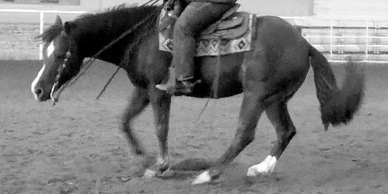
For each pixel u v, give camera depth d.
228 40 5.90
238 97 12.42
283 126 6.26
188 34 5.86
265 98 5.91
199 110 10.85
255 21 5.95
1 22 20.41
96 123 9.51
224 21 5.94
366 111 10.87
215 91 6.06
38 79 6.15
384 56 19.81
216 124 9.59
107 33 6.24
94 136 8.52
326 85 6.04
